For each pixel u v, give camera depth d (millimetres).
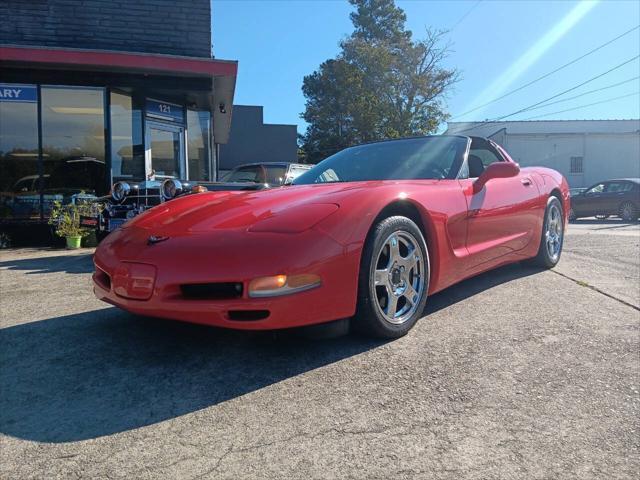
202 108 10500
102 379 2180
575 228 11500
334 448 1631
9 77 7918
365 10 48344
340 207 2381
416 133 37281
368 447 1634
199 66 8070
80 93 8234
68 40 8250
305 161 45031
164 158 9375
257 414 1854
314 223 2266
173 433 1736
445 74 38469
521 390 2031
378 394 1995
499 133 36000
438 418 1811
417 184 2920
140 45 8523
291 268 2111
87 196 7730
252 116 33656
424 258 2758
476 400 1944
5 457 1616
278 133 34062
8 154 8008
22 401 1987
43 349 2557
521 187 3895
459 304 3279
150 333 2777
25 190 8078
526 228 3939
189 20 8734
